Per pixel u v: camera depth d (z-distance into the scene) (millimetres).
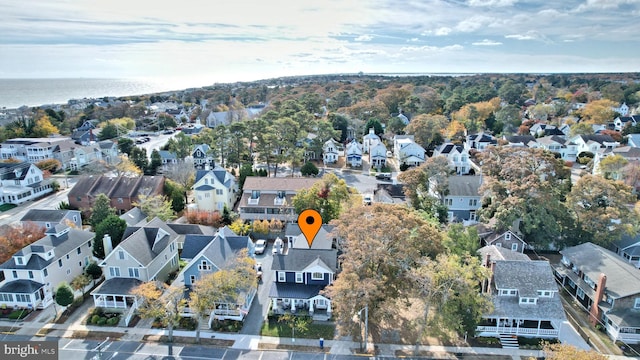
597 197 50750
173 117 158375
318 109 140125
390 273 37188
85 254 47781
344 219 40906
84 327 37750
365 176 83875
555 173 56156
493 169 60281
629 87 167875
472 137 101812
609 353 34938
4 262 42938
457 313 35062
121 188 65188
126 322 38125
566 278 45594
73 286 42688
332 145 93812
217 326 37625
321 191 55875
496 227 51719
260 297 42781
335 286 33531
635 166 67375
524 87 198625
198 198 63219
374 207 39781
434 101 143625
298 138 90375
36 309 40219
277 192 61438
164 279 45844
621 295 37031
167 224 52938
